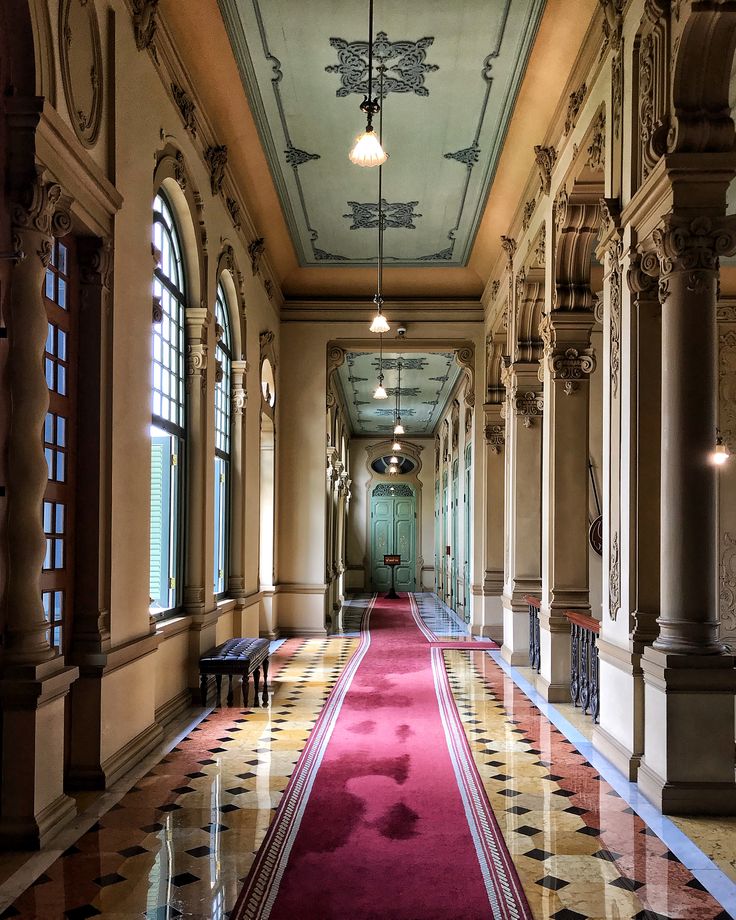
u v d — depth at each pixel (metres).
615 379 5.95
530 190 9.36
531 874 3.85
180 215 7.57
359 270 13.61
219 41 7.09
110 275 5.31
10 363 4.22
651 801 4.91
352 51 7.28
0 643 4.12
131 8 5.70
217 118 8.24
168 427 7.39
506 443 11.17
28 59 4.20
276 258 12.63
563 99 7.54
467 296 13.84
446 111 8.30
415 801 4.91
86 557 5.09
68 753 5.07
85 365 5.15
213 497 8.44
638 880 3.79
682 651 4.83
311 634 13.72
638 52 5.60
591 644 7.16
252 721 7.12
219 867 3.88
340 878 3.76
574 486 8.12
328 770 5.58
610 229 5.88
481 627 13.69
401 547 28.50
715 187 4.84
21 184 4.16
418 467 28.58
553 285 8.12
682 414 4.93
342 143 9.04
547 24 6.83
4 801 4.10
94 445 5.13
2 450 4.18
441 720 7.21
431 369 18.53
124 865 3.90
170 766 5.64
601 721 6.18
